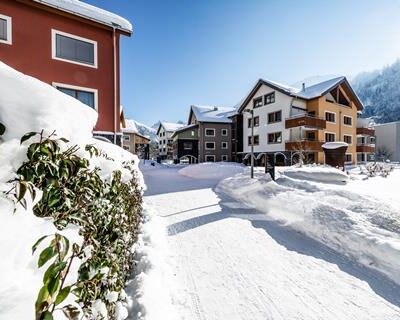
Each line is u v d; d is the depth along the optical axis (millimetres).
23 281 800
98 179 1700
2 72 1196
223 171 14578
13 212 851
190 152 31891
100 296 1465
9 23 7977
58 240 850
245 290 2572
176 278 2791
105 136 9992
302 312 2246
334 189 6168
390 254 2977
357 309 2289
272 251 3512
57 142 1239
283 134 21312
